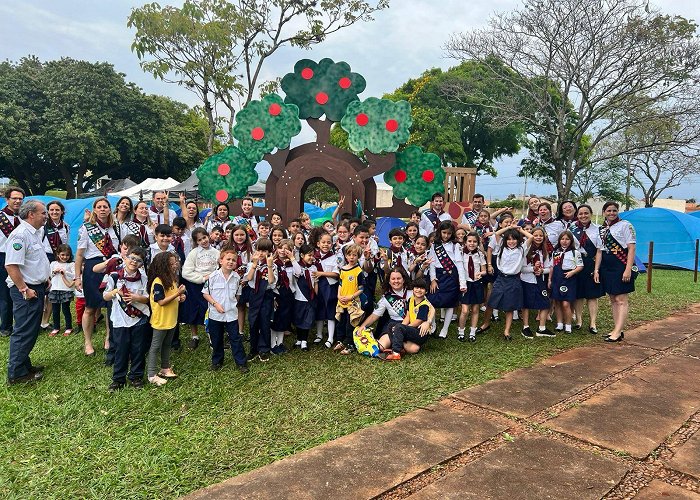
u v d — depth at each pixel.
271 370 4.87
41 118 24.70
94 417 3.75
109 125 25.53
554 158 19.16
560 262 6.25
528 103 20.23
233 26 11.66
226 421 3.71
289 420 3.72
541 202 6.87
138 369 4.43
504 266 6.04
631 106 17.20
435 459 3.13
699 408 3.97
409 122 7.75
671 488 2.86
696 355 5.42
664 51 15.98
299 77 8.09
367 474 2.96
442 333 6.08
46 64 26.50
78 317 6.43
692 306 8.31
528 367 4.99
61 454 3.21
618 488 2.85
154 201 6.65
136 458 3.16
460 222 7.74
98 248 5.18
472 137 27.38
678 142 17.14
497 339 6.13
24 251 4.35
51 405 3.95
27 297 4.33
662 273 12.83
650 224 14.30
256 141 8.09
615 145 24.31
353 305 5.49
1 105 23.53
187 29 11.20
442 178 8.02
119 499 2.74
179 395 4.21
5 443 3.37
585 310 7.85
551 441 3.40
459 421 3.71
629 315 7.48
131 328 4.35
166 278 4.44
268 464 3.08
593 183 26.66
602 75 17.20
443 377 4.67
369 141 7.85
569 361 5.19
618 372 4.84
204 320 5.49
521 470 3.03
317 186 36.00
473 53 18.22
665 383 4.53
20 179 28.44
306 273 5.53
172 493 2.79
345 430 3.55
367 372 4.81
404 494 2.78
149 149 27.38
